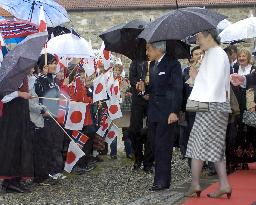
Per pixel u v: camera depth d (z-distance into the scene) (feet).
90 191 23.22
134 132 27.84
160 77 22.31
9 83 20.85
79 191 23.27
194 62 22.89
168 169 22.36
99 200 21.15
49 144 24.81
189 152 19.89
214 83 19.13
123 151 37.29
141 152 28.43
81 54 26.48
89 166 29.45
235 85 25.18
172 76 22.12
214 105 19.12
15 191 23.03
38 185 24.71
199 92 19.27
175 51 23.35
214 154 19.27
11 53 21.35
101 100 29.86
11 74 20.77
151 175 26.99
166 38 20.18
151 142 23.09
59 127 25.25
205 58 19.60
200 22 19.90
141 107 27.58
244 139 26.94
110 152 33.63
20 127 22.53
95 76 29.35
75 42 26.61
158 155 22.33
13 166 22.40
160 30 20.42
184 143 25.89
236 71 29.14
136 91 27.50
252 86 25.05
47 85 25.32
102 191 23.13
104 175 27.30
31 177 22.74
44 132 24.62
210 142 19.31
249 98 24.64
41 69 25.52
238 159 26.99
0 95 22.04
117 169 29.19
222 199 19.76
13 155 22.40
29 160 22.59
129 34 27.37
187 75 25.55
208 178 25.17
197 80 19.54
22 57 20.93
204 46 19.65
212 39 19.62
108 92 30.73
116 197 21.71
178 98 21.81
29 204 20.66
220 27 36.88
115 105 30.96
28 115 22.84
